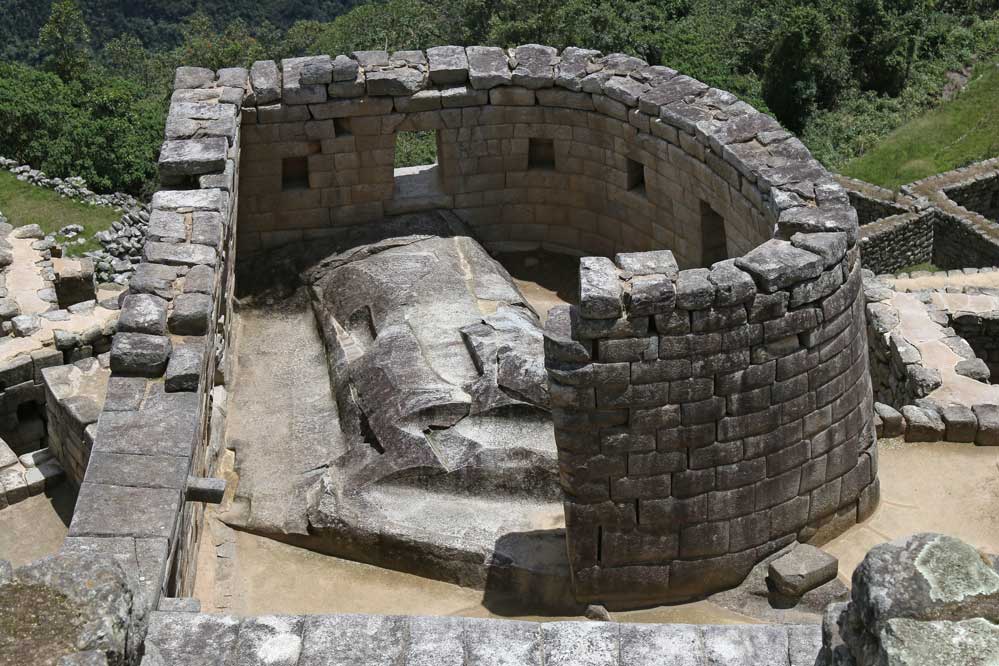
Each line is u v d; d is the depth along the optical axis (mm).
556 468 12297
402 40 43562
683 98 15312
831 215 11930
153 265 12859
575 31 36531
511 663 8273
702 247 15328
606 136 16328
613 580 11500
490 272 15742
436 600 11727
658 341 10523
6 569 6625
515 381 12820
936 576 5625
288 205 16922
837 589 11516
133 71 54781
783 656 8344
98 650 6344
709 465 11133
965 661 5359
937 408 14172
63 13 37844
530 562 11688
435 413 12727
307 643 8352
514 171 17172
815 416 11445
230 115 15578
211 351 12867
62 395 15961
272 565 12180
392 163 16859
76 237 26812
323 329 15484
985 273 21562
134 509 9883
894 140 36531
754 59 39594
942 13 43594
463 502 12273
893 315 16703
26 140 30594
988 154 34969
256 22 80750
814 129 37625
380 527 12016
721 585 11711
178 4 79938
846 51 39438
